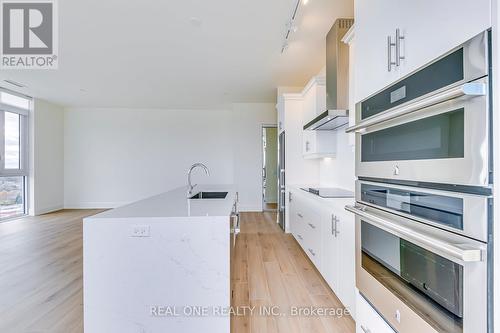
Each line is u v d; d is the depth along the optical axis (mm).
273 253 3535
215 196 3465
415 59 944
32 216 5930
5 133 5508
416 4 938
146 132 7176
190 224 1605
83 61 3955
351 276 1870
